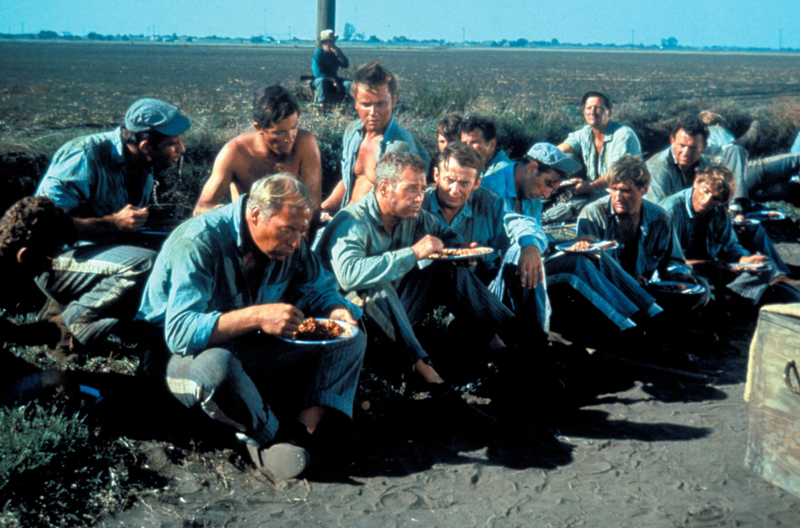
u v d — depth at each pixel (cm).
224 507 282
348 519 281
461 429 363
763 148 1283
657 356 473
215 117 995
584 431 369
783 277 579
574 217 702
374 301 370
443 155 412
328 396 318
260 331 325
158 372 314
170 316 296
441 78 3441
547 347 419
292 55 8031
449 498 301
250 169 470
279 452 299
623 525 288
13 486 272
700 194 531
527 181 475
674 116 1355
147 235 423
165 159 401
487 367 425
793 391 273
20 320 426
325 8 1164
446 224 420
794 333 272
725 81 3791
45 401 315
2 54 6369
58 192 381
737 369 463
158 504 279
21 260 300
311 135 486
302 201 292
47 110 1403
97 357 399
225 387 289
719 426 380
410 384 405
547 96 2128
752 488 320
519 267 414
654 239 496
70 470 288
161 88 2308
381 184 369
